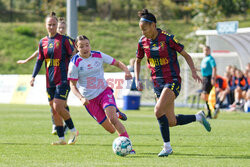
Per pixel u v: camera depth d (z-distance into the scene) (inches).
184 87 2815.0
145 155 877.8
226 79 2404.0
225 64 3006.9
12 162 788.0
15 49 4539.9
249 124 1599.4
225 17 4687.5
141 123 1627.7
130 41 4913.9
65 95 1035.9
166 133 860.6
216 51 2896.2
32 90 2896.2
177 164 759.1
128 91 2465.6
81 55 892.6
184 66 2847.0
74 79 894.4
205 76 1898.4
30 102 2874.0
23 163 776.3
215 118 1899.6
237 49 2733.8
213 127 1478.8
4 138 1167.0
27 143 1066.7
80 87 914.1
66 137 1207.6
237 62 2992.1
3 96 2989.7
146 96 2982.3
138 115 2052.2
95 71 900.6
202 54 2832.2
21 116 1943.9
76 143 1071.6
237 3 4928.6
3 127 1465.3
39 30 4943.4
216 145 1028.5
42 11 5472.4
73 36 1786.4
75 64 888.3
